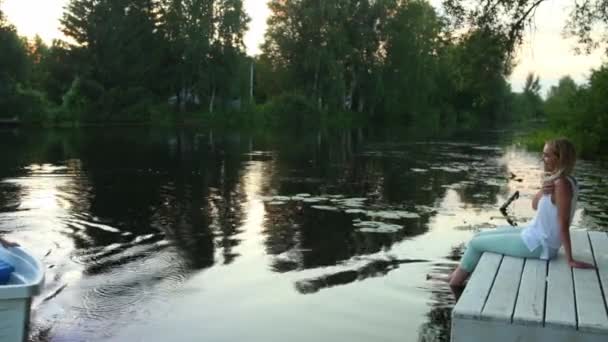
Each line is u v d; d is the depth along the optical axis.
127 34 54.16
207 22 55.41
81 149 25.77
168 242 9.27
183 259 8.30
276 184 16.00
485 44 16.02
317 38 56.34
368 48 60.31
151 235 9.71
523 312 4.37
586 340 4.15
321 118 56.75
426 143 34.06
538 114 107.19
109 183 15.64
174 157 23.00
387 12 60.12
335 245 9.24
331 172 18.95
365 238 9.73
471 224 10.98
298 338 5.63
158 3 56.69
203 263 8.13
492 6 15.59
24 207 11.95
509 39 15.79
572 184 5.61
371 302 6.63
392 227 10.61
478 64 16.72
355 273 7.74
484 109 79.44
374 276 7.60
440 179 17.56
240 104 58.72
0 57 43.84
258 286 7.18
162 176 17.25
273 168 19.81
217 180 16.64
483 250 6.30
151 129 43.94
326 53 54.94
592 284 5.04
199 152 25.58
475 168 20.70
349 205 12.83
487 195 14.52
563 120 33.62
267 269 7.89
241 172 18.58
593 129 30.59
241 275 7.61
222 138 35.94
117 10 54.59
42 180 15.96
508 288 4.93
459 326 4.41
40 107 44.25
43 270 5.39
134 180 16.30
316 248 9.04
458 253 8.80
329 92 57.06
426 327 5.92
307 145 30.97
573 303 4.57
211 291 6.97
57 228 10.09
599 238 6.77
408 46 60.34
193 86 57.44
